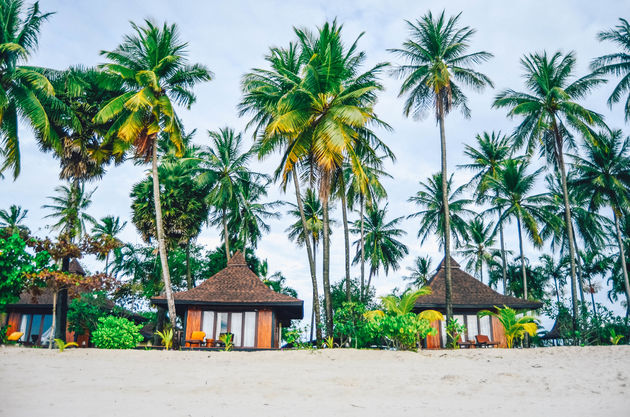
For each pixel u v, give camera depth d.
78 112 22.25
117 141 22.30
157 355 15.33
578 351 15.34
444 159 22.77
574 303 24.86
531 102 27.08
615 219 31.73
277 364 13.51
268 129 20.17
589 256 44.91
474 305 26.84
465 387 9.40
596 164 32.81
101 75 21.56
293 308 26.20
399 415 6.63
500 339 26.58
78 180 22.92
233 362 14.09
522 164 35.16
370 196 28.78
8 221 45.81
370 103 22.64
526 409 7.06
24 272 16.08
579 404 7.44
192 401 7.61
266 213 42.00
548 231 39.31
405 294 19.33
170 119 21.72
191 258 42.28
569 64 27.33
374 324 17.03
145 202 31.83
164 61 21.08
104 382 9.38
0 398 7.18
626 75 26.64
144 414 6.39
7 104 19.28
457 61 23.98
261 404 7.48
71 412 6.32
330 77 20.34
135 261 43.16
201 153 35.78
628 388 8.74
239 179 37.28
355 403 7.68
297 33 22.41
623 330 24.59
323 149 19.80
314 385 9.57
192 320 23.34
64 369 11.10
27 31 20.52
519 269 49.38
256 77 23.39
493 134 41.50
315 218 42.97
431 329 17.11
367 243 43.56
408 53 24.39
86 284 17.27
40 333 26.70
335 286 44.69
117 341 17.83
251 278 25.36
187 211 32.22
